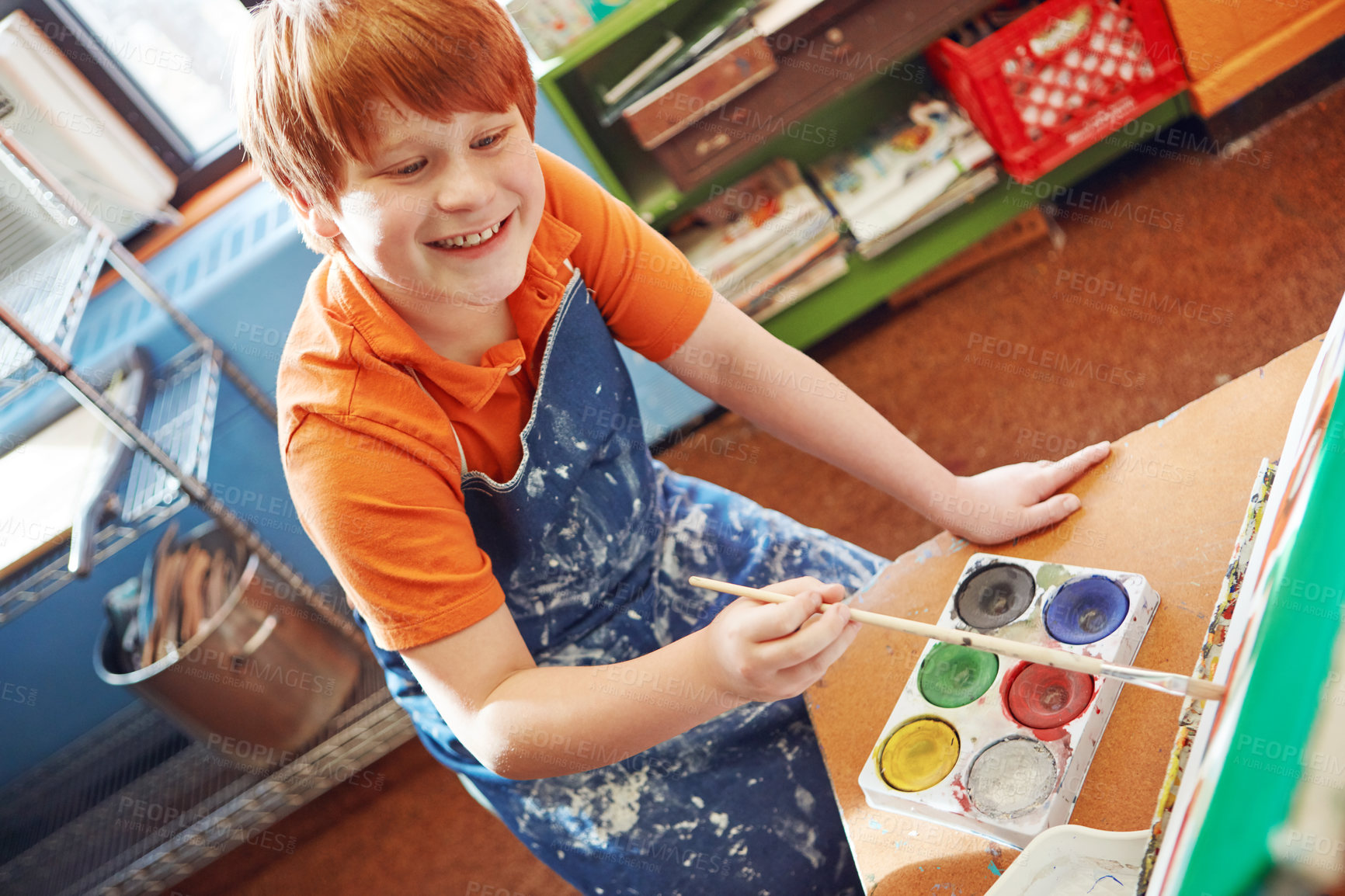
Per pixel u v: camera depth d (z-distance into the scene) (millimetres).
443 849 1669
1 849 1870
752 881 843
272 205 1916
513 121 684
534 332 841
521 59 694
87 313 1856
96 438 1660
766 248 1969
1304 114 1869
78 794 1922
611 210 906
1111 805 603
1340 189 1709
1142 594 670
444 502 785
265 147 696
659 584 982
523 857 1604
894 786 660
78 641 1936
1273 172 1823
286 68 639
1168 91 1869
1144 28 1805
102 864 1791
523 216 727
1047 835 558
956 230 1991
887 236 1953
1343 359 534
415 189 668
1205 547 691
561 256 855
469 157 672
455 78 630
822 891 839
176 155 1983
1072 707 643
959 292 2023
